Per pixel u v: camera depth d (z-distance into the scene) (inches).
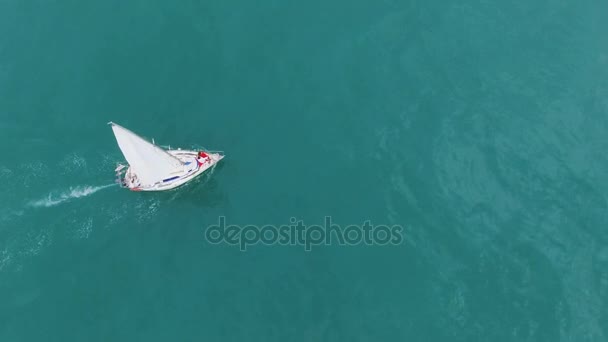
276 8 3639.3
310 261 2881.4
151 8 3624.5
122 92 3361.2
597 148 3186.5
